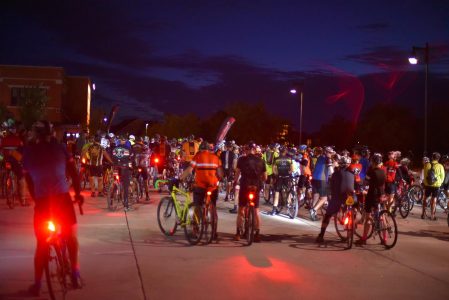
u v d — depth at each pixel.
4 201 13.91
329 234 10.76
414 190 16.11
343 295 6.49
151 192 18.00
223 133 21.20
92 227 10.65
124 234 9.96
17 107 50.75
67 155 6.18
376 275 7.51
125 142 13.39
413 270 7.88
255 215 9.59
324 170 12.69
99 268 7.35
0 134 14.76
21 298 5.96
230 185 16.73
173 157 20.02
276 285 6.82
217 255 8.40
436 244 10.09
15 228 10.20
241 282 6.89
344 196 9.59
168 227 10.08
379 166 9.69
